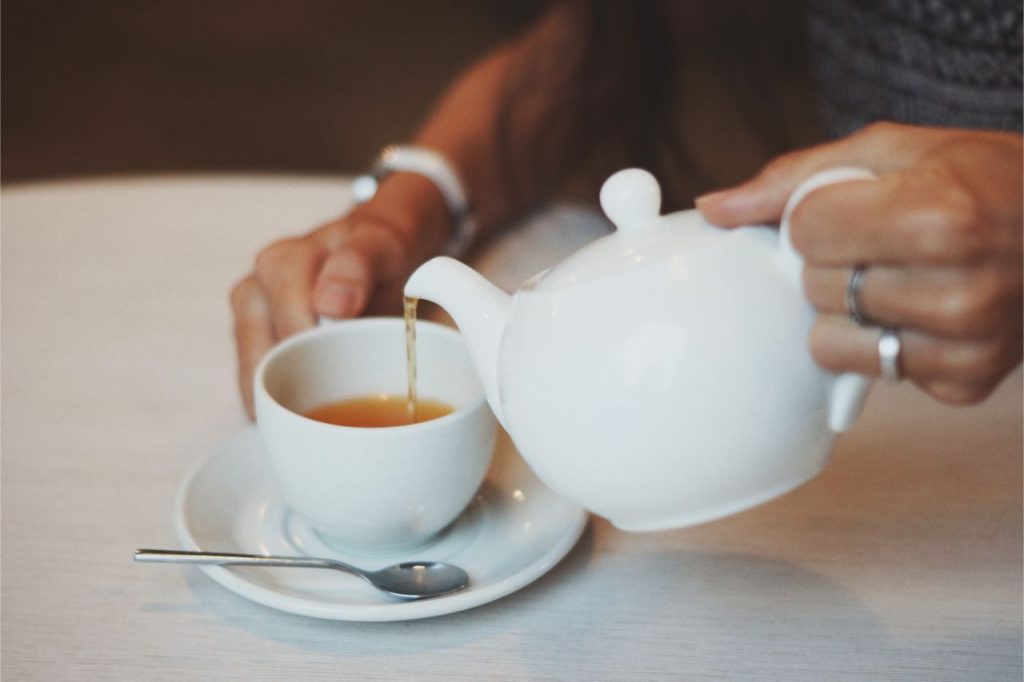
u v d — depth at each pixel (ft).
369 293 2.23
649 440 1.44
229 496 1.91
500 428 2.08
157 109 8.30
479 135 3.06
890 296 1.36
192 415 2.15
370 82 8.82
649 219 1.53
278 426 1.74
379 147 7.80
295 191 3.13
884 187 1.35
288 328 2.14
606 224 2.91
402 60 9.25
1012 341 1.39
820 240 1.39
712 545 1.85
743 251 1.45
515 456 2.03
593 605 1.72
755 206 1.47
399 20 10.06
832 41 3.22
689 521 1.53
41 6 10.04
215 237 2.84
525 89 3.22
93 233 2.85
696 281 1.44
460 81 3.37
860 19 3.09
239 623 1.68
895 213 1.33
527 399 1.51
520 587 1.68
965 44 2.83
